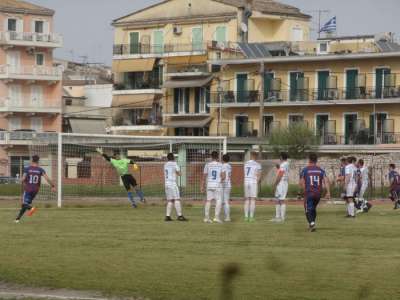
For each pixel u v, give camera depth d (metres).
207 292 44.09
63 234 68.00
